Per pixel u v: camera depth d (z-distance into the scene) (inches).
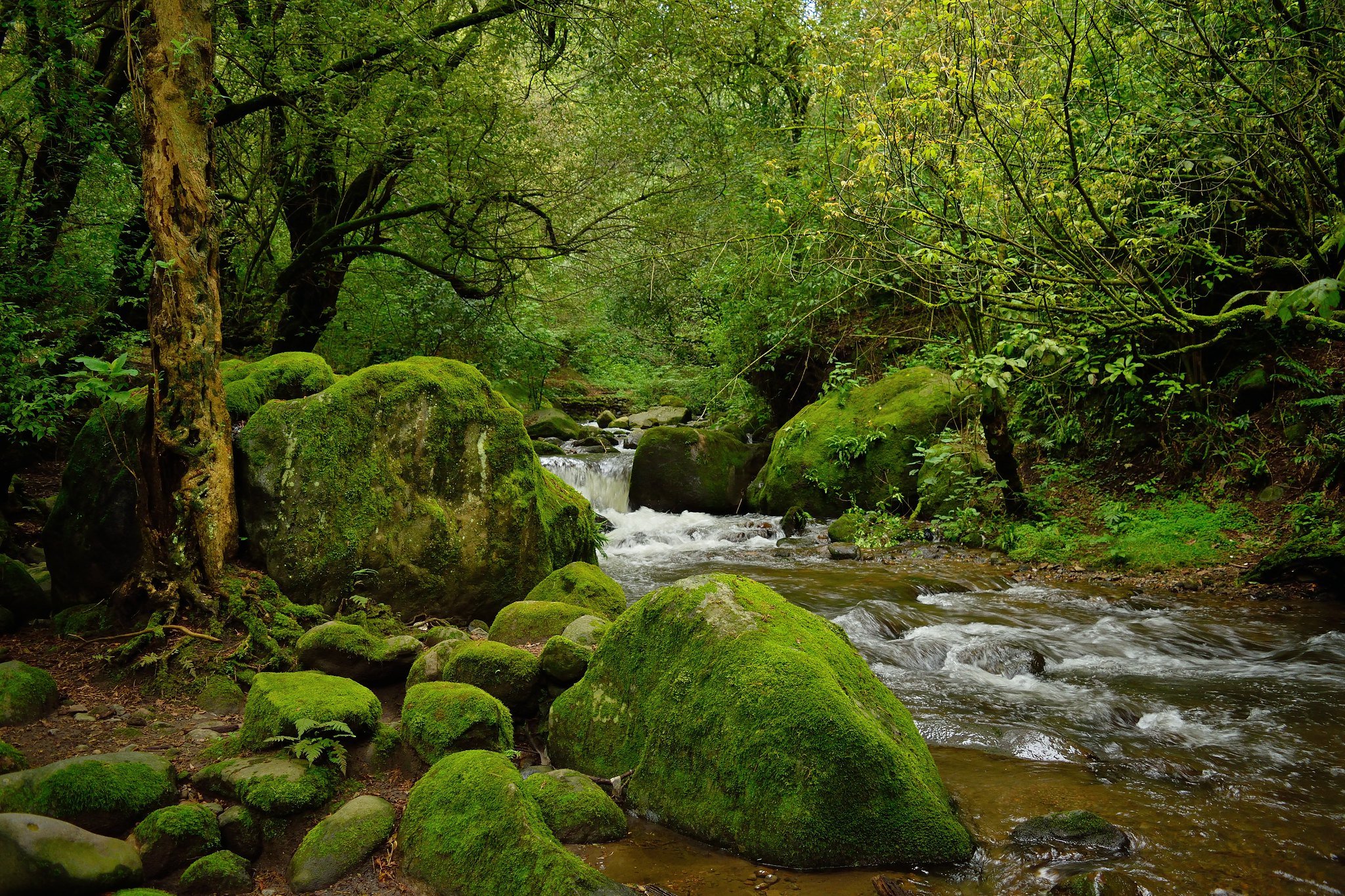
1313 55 241.3
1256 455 355.3
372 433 222.4
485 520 236.5
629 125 426.6
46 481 354.9
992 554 371.2
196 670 180.1
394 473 223.9
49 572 223.1
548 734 165.3
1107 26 251.3
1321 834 136.1
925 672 223.1
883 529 400.5
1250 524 336.5
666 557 398.3
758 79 452.1
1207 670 222.4
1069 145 237.9
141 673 179.8
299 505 208.7
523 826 122.9
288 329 449.7
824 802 129.8
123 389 216.5
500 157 399.5
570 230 453.4
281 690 154.8
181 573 193.8
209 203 195.9
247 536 207.3
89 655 187.6
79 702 169.3
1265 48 248.8
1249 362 373.7
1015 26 244.7
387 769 150.3
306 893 121.2
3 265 255.8
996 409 373.7
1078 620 270.7
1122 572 331.0
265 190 414.9
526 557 244.4
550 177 426.3
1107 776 158.7
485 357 525.3
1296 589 289.0
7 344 212.4
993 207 271.7
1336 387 342.3
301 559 207.3
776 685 138.0
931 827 131.0
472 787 130.9
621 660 161.3
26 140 291.9
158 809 127.1
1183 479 377.1
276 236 487.8
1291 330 364.5
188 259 192.9
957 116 249.0
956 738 177.3
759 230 486.0
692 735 143.5
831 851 129.1
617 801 148.6
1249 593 291.1
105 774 127.6
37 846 109.9
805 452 475.2
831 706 134.3
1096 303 283.7
